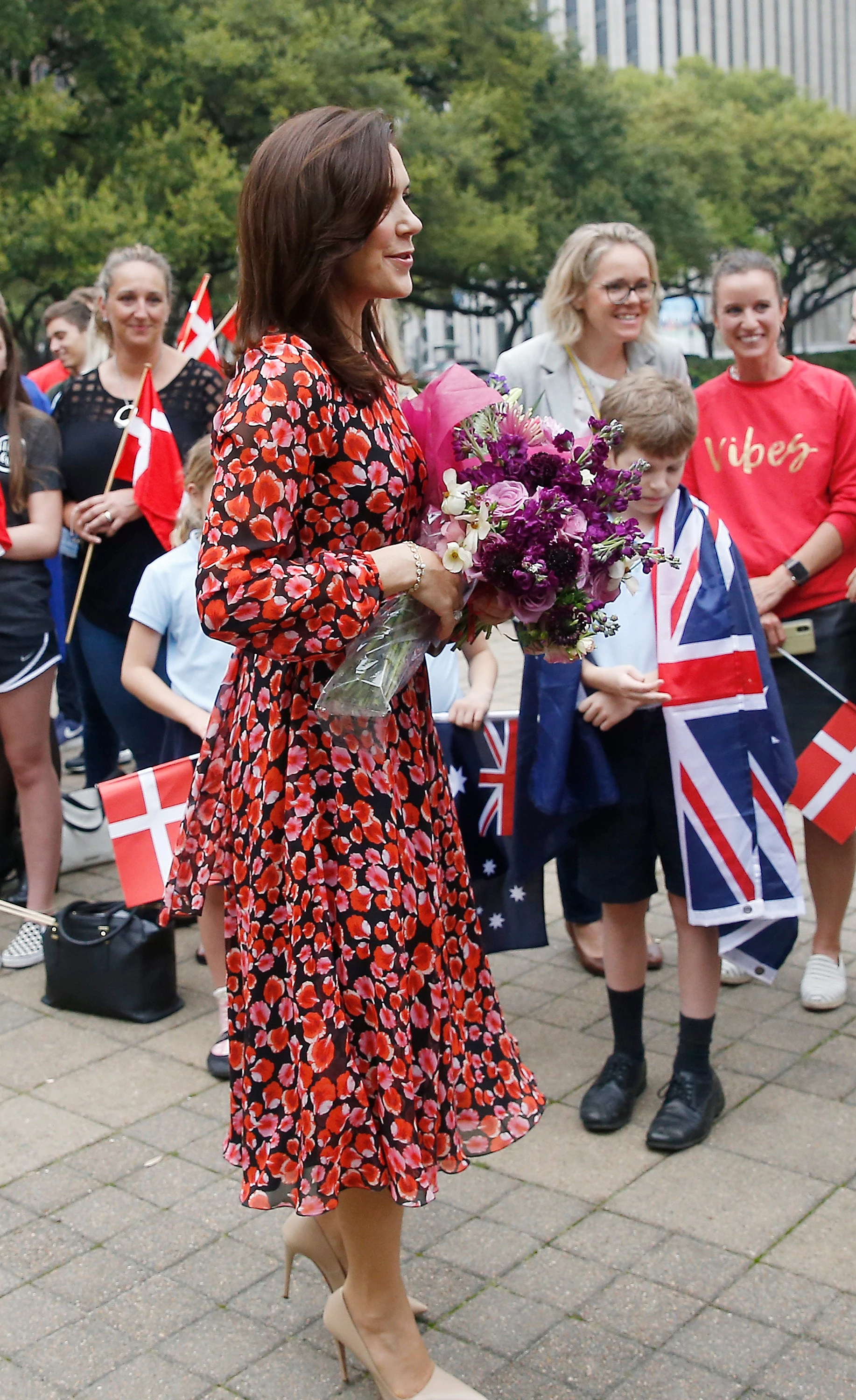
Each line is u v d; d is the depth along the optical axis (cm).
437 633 209
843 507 367
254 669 206
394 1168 198
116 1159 313
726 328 373
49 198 2023
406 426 209
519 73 3066
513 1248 271
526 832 315
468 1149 215
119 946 387
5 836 488
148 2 2191
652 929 441
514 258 2859
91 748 512
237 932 213
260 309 199
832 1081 334
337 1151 198
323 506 195
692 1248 268
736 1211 280
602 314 360
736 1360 234
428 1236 276
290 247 194
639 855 310
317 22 2544
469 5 3025
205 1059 364
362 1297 218
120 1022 391
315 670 200
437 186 2675
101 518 434
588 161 3225
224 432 187
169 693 371
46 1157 315
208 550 184
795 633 370
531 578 200
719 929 308
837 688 373
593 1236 273
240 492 183
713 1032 354
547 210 3062
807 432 371
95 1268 271
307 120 196
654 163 3425
